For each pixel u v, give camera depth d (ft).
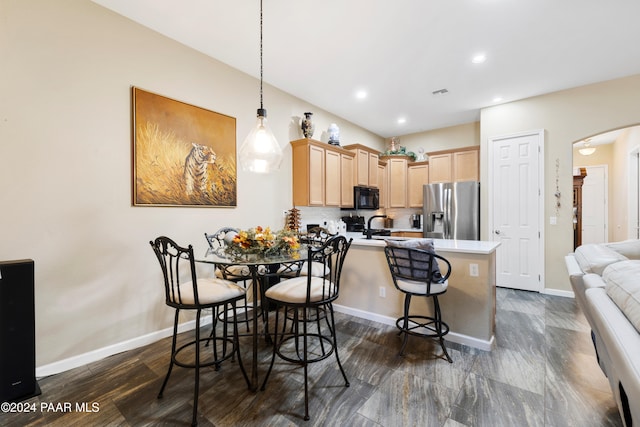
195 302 5.68
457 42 9.27
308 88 12.80
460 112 15.83
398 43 9.36
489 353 7.71
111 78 7.86
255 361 6.24
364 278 10.25
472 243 9.43
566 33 8.76
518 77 11.66
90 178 7.49
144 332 8.48
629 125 11.59
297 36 9.03
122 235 8.06
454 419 5.31
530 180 13.64
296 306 6.01
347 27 8.56
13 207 6.43
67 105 7.13
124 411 5.62
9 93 6.38
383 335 8.87
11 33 6.40
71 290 7.20
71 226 7.20
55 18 6.96
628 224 16.46
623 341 2.79
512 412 5.47
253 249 6.59
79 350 7.30
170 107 9.05
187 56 9.53
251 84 11.59
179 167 9.25
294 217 13.03
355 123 17.99
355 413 5.50
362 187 16.53
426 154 18.49
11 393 5.75
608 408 5.53
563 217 12.89
